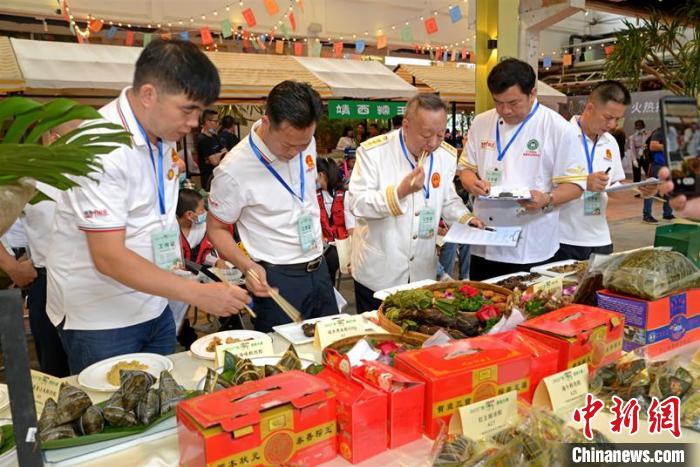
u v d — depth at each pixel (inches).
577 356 54.4
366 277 102.6
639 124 322.7
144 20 374.3
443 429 44.4
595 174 100.4
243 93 269.4
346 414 42.9
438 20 512.4
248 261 80.3
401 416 45.0
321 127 409.1
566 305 66.5
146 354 65.2
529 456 41.1
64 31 361.1
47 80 216.5
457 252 191.6
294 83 74.7
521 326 57.9
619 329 59.4
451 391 46.4
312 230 88.0
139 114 61.9
